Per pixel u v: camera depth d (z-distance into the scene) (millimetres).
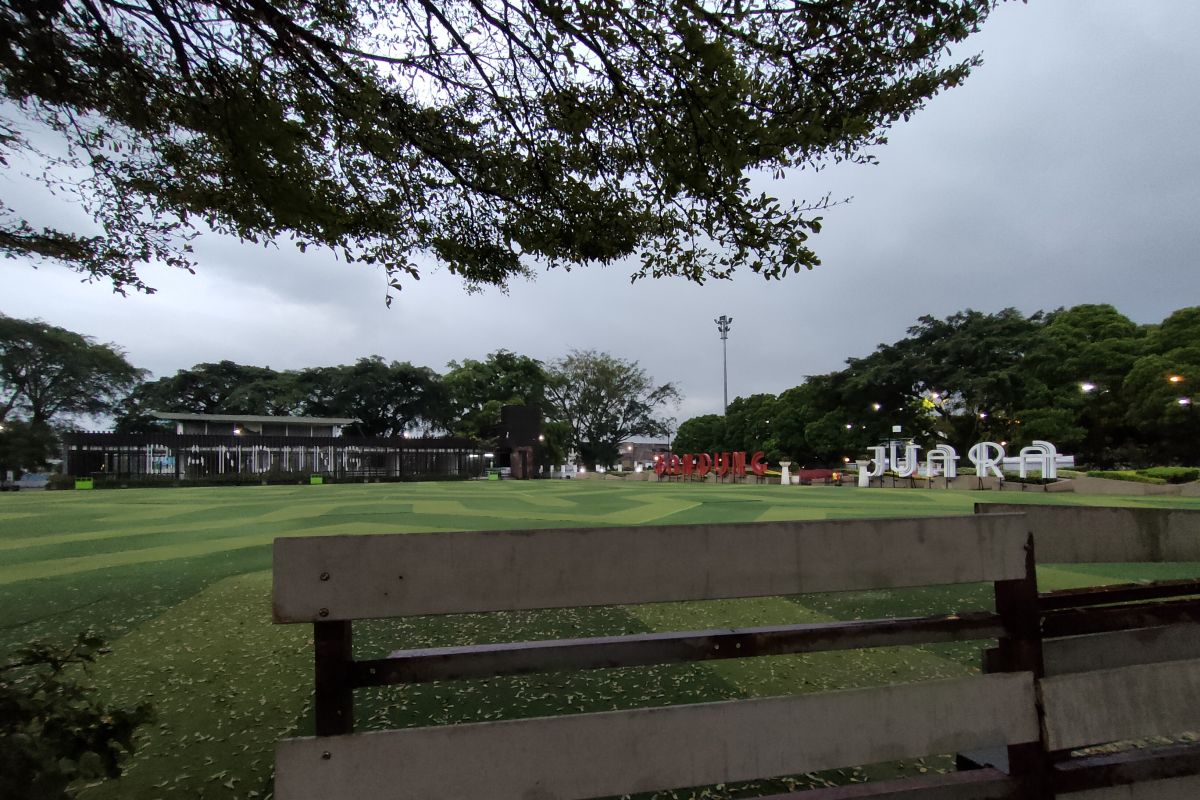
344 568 1438
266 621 4812
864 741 1661
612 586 1572
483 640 4371
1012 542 1842
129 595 5668
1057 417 25875
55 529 10523
